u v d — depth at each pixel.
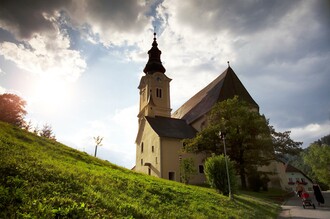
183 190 15.44
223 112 33.94
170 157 40.72
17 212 5.60
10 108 48.50
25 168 9.16
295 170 69.44
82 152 21.70
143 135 48.53
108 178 12.38
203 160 40.97
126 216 7.57
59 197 7.32
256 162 31.28
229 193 17.39
